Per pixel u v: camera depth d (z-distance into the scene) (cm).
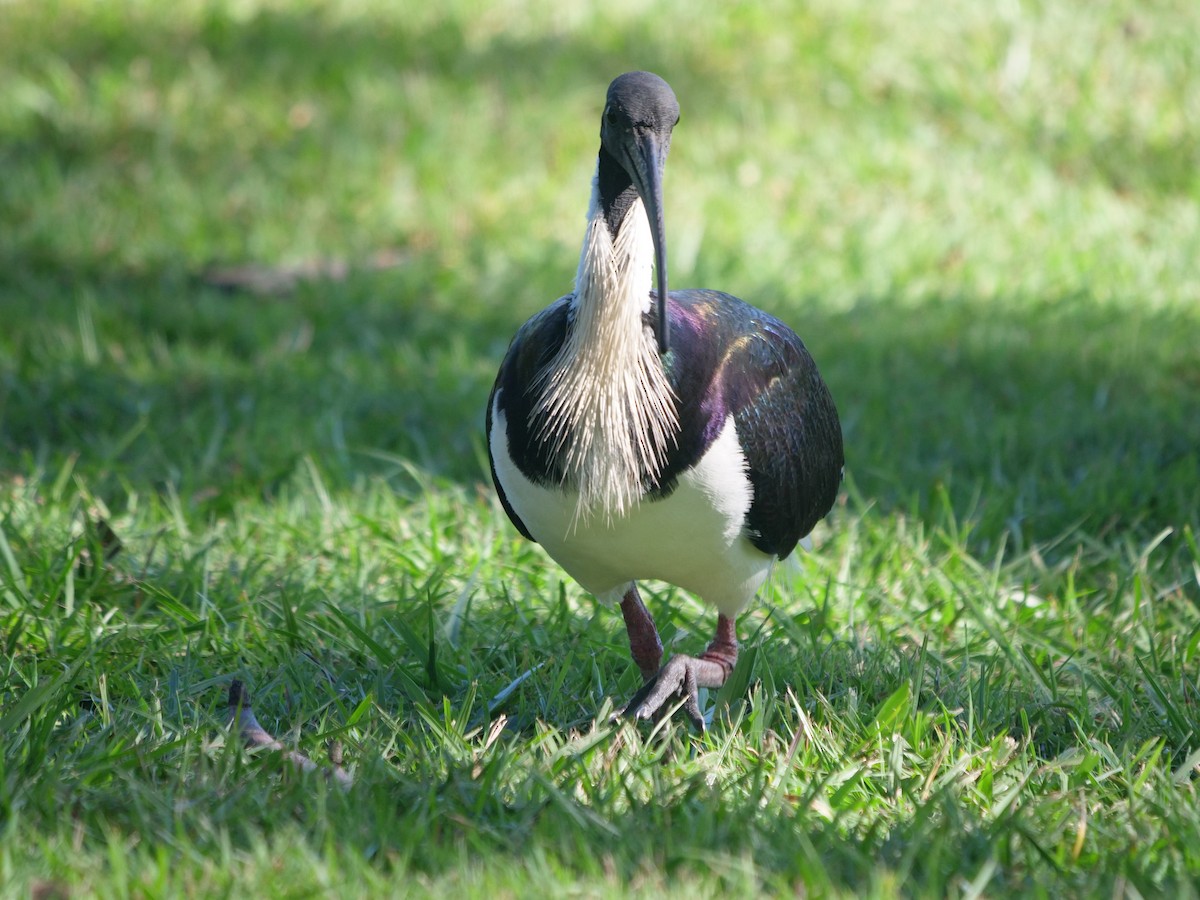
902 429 1256
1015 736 800
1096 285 1573
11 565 905
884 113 1923
